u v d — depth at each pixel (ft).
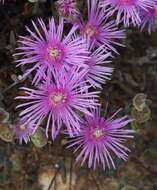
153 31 0.76
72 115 0.60
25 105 0.64
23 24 0.72
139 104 0.64
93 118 0.64
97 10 0.62
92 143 0.65
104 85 0.75
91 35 0.63
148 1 0.63
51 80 0.60
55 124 0.66
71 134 0.60
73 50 0.60
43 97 0.60
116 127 0.65
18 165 0.75
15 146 0.74
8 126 0.65
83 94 0.60
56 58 0.60
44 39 0.65
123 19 0.65
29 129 0.64
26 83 0.68
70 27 0.66
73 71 0.60
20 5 0.73
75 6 0.61
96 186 0.75
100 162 0.74
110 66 0.74
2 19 0.73
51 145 0.74
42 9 0.71
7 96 0.70
